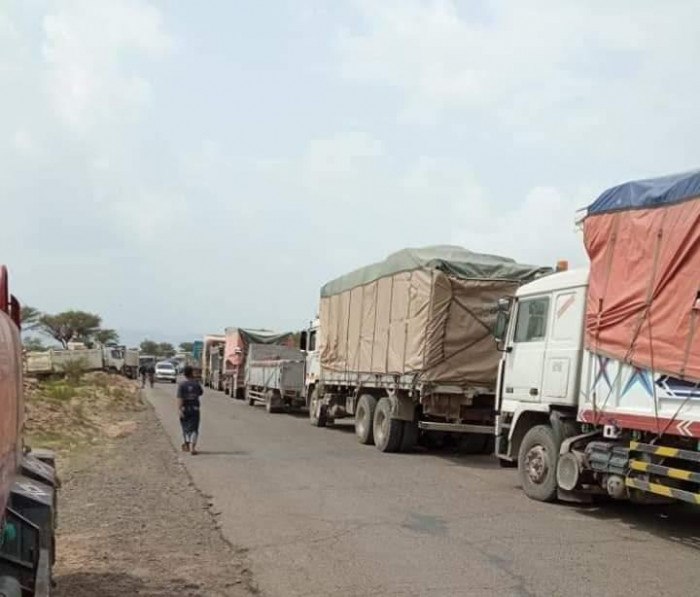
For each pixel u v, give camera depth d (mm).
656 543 8234
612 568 7156
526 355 11125
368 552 7645
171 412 28516
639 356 8562
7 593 3906
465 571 6977
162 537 8250
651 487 8297
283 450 16406
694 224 7922
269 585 6555
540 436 10586
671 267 8172
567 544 8078
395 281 16938
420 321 15492
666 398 8180
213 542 8047
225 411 29703
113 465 13680
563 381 10164
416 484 11930
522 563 7266
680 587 6586
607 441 9406
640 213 8734
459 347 15391
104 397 30172
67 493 10797
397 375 16438
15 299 5496
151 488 11281
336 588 6465
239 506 9969
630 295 8773
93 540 8086
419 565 7172
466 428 15648
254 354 35531
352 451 16516
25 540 4809
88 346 55125
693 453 7754
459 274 15312
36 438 17094
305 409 30906
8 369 4355
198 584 6582
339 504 10148
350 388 20562
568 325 10219
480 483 12141
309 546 7887
